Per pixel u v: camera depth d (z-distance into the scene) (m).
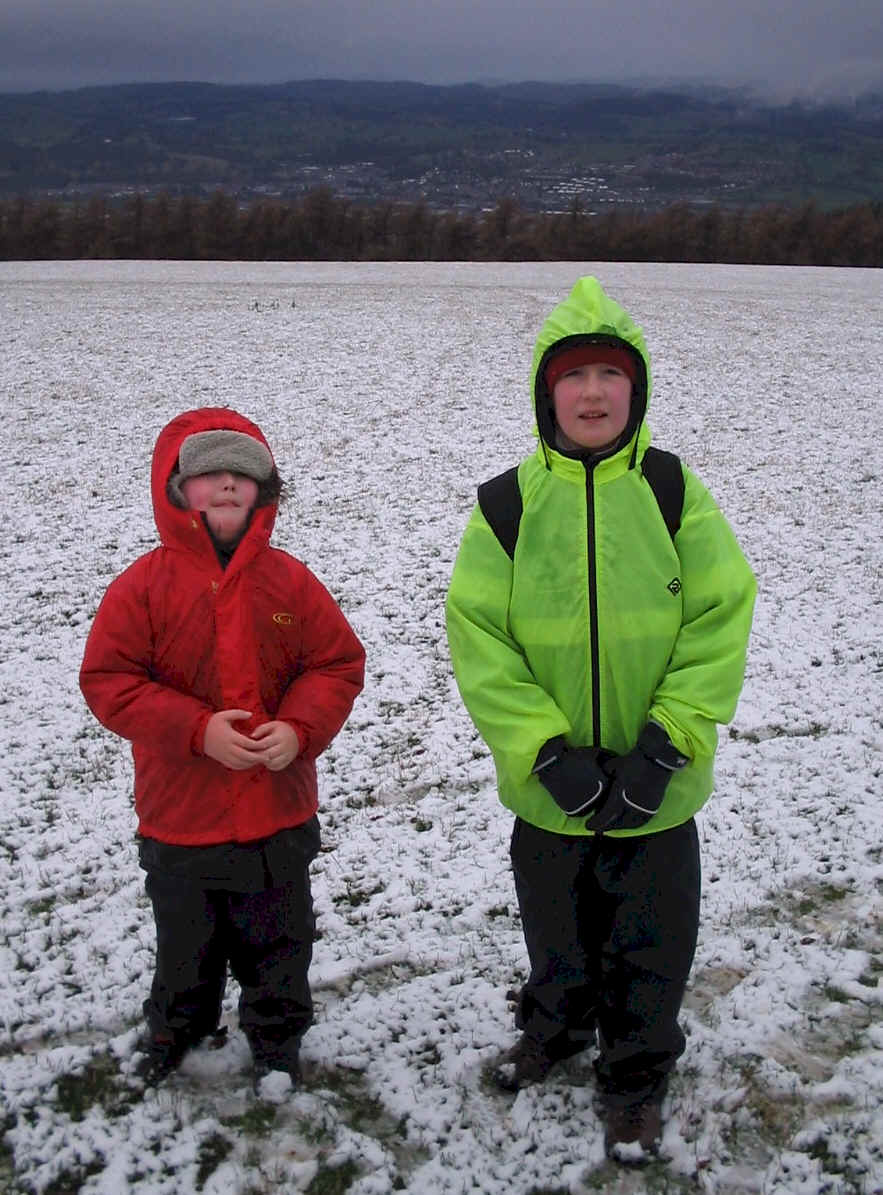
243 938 2.55
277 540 7.23
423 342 14.95
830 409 10.95
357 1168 2.47
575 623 2.36
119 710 2.36
